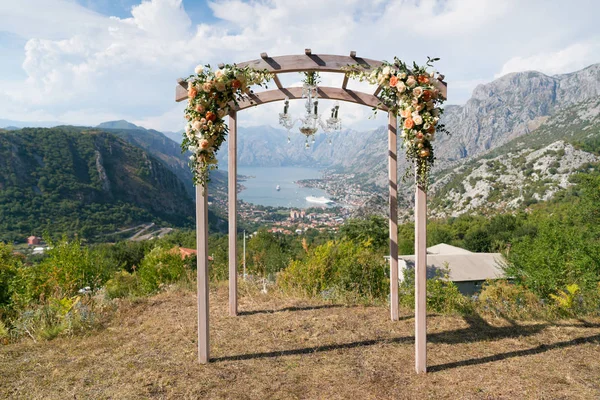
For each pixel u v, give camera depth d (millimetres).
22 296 5180
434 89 2918
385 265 6492
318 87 4094
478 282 15602
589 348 3488
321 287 6023
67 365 3266
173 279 6988
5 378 3020
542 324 4207
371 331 3998
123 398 2662
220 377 2975
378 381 2879
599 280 8641
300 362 3242
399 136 3119
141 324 4371
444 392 2689
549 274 8266
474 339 3748
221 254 12055
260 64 3490
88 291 6238
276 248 15648
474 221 37656
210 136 3170
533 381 2838
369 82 3322
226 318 4488
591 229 14539
